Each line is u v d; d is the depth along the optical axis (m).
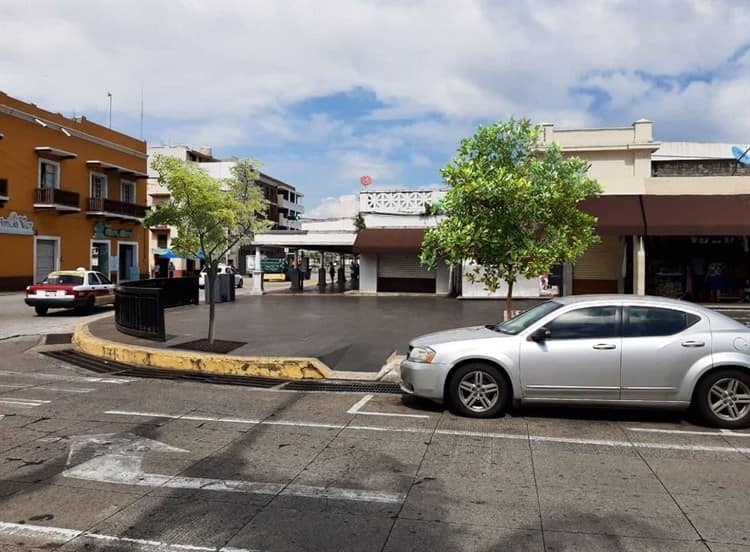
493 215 8.88
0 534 3.73
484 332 7.36
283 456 5.37
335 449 5.59
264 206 12.02
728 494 4.44
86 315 19.88
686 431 6.26
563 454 5.44
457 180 9.12
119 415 6.91
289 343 12.12
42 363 10.85
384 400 7.82
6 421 6.59
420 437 6.01
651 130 21.06
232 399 7.85
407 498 4.35
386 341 12.55
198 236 11.19
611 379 6.52
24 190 32.12
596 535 3.72
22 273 32.06
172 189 10.70
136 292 12.69
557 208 8.98
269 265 54.97
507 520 3.96
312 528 3.83
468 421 6.65
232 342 12.06
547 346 6.65
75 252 36.03
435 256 9.43
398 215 26.62
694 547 3.56
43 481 4.68
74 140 35.84
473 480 4.74
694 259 21.62
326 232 27.53
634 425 6.50
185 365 10.18
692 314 6.64
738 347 6.40
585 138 21.45
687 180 21.09
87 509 4.13
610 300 6.84
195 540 3.65
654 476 4.84
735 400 6.36
